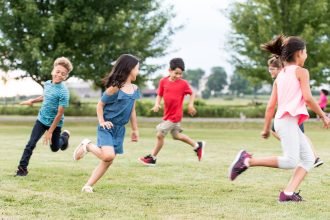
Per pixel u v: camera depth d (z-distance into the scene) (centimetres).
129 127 2805
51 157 1115
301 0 3284
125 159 1098
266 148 1428
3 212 539
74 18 2908
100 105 669
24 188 696
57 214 534
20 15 2831
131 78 675
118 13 2872
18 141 1573
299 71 620
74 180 775
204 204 602
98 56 2920
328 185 761
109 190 691
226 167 963
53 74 800
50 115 816
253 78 3512
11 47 2895
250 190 707
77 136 1934
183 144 1542
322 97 3288
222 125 2998
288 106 616
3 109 4078
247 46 3403
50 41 2858
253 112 3694
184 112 3728
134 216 530
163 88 1014
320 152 1318
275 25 3294
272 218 529
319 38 3350
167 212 554
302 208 584
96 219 512
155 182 770
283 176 842
